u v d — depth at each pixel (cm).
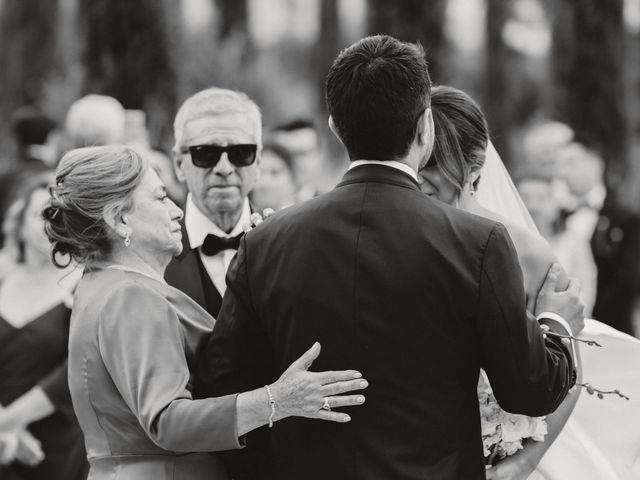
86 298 899
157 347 858
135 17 3105
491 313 802
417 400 806
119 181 914
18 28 3262
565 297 947
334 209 835
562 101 3316
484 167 1112
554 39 3334
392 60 836
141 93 3097
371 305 809
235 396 825
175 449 836
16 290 1700
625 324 2494
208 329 918
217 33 3522
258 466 884
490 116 3344
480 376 967
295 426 837
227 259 1191
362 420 811
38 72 3250
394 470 798
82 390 888
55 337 1691
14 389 1672
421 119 846
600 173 2633
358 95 834
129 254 927
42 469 1678
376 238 817
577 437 1131
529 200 2491
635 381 1138
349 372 798
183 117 1220
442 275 805
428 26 3200
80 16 3122
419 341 806
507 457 998
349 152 859
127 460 884
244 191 1211
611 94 3294
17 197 1941
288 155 2117
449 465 806
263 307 845
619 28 3325
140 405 841
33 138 2238
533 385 817
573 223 2538
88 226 912
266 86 3588
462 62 3322
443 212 825
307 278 825
